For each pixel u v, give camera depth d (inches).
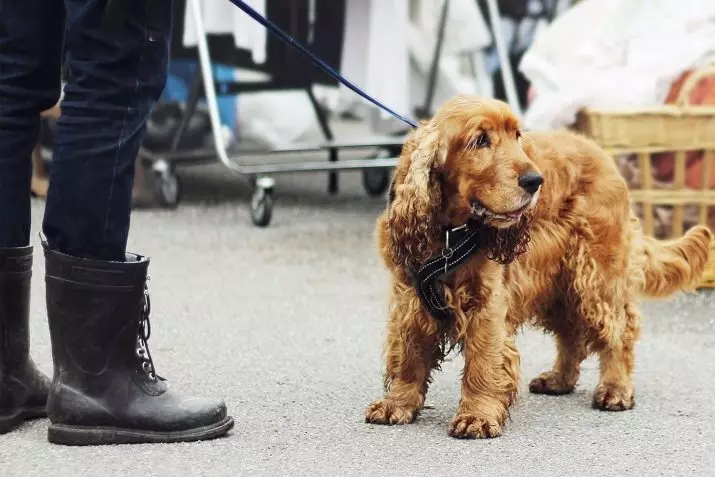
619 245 175.3
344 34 341.7
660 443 153.7
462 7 351.3
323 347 204.5
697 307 241.3
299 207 353.1
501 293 156.9
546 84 282.8
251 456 142.8
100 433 144.6
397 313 159.8
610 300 174.2
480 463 143.0
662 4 281.9
